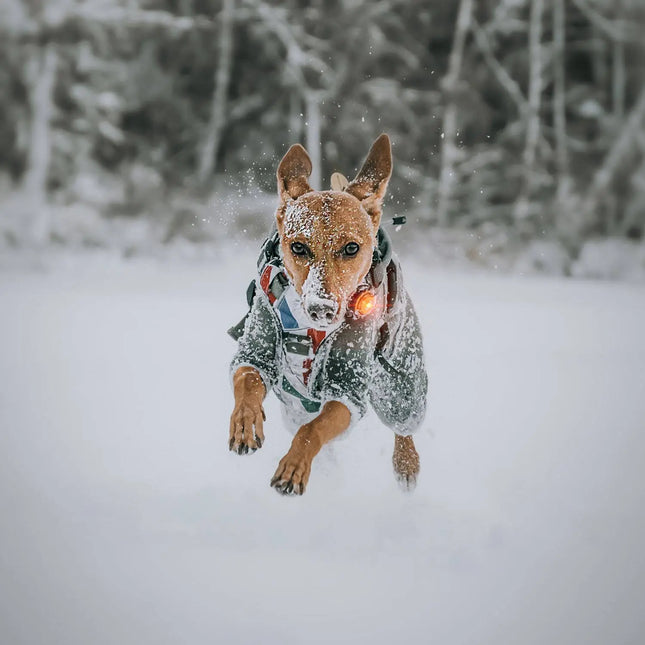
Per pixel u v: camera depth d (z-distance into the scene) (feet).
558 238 75.20
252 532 12.42
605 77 86.17
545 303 45.01
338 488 14.47
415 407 14.26
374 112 78.13
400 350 13.85
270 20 79.00
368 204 12.53
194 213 72.33
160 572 11.07
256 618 10.00
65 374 23.41
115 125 79.20
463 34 81.10
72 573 11.01
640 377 24.41
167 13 79.66
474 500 14.08
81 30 78.13
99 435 17.34
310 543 12.14
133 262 65.10
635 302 47.47
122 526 12.52
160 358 25.89
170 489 14.15
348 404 12.01
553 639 9.93
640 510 13.87
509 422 19.08
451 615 10.28
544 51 82.89
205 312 36.88
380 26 81.87
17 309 37.35
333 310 11.68
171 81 80.64
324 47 79.77
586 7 84.07
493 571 11.48
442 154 77.30
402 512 13.35
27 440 16.93
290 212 12.20
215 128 78.48
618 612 10.55
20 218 70.49
